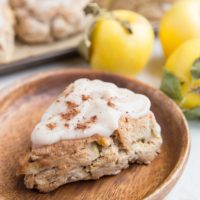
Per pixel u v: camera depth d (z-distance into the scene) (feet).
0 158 1.44
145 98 1.46
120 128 1.38
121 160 1.38
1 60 1.82
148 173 1.40
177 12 1.78
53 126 1.37
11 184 1.37
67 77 1.66
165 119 1.53
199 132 1.62
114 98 1.44
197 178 1.48
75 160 1.34
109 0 2.05
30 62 1.85
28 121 1.56
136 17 1.77
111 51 1.72
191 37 1.77
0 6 1.90
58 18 1.94
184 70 1.61
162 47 1.88
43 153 1.33
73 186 1.38
